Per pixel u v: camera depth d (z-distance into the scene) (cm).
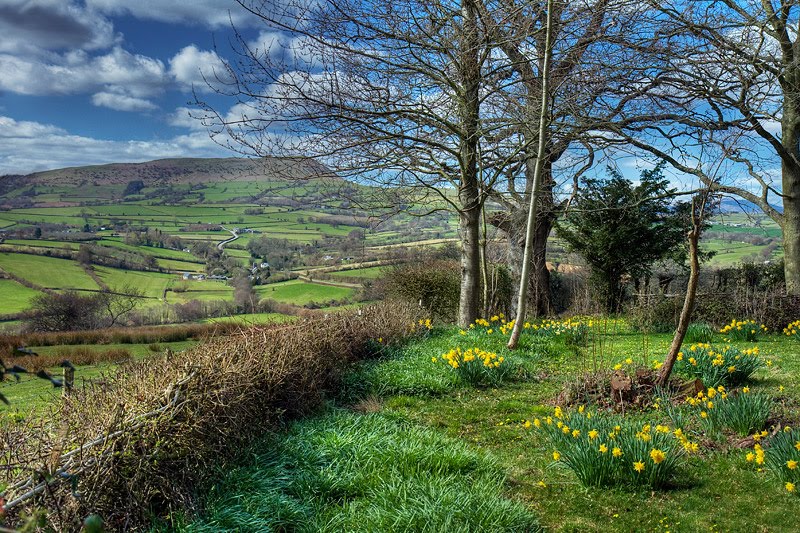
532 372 859
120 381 468
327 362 774
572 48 1098
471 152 1226
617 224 1809
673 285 1806
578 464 477
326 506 421
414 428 592
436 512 395
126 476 369
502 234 1845
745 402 556
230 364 542
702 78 1252
